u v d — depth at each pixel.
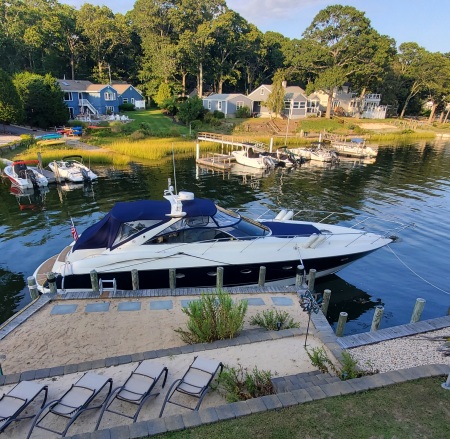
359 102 69.81
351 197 22.98
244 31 71.44
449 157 39.72
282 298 8.64
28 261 13.05
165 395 5.05
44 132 40.75
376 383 4.90
